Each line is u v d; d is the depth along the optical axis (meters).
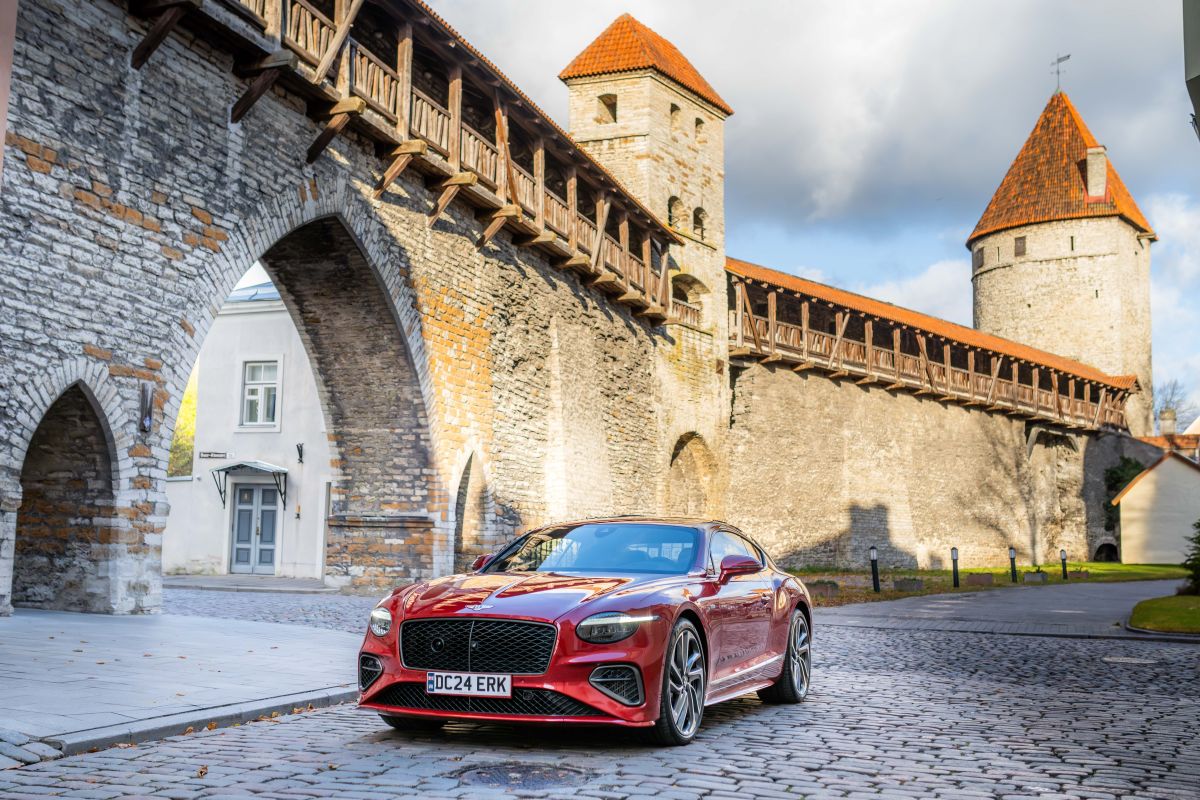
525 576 6.65
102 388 12.55
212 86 14.47
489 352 22.00
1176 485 55.75
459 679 5.90
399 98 18.14
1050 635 15.08
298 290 19.06
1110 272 61.94
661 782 5.16
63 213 12.06
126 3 13.00
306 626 12.90
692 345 33.94
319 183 16.69
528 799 4.75
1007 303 64.81
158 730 6.10
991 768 5.70
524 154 26.25
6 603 11.38
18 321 11.45
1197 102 11.47
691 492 34.88
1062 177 64.25
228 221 14.69
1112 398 60.47
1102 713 7.84
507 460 22.69
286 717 7.01
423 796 4.79
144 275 13.21
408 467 19.67
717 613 6.80
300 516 26.38
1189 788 5.29
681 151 33.84
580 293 26.86
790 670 8.08
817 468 39.44
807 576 33.66
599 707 5.77
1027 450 53.53
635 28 33.84
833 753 6.05
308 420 26.67
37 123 11.76
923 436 45.41
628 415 29.67
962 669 10.75
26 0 11.62
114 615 12.59
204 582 23.16
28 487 13.08
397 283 18.81
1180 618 16.08
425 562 19.39
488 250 22.08
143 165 13.24
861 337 43.88
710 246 35.12
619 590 6.21
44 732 5.71
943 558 45.81
